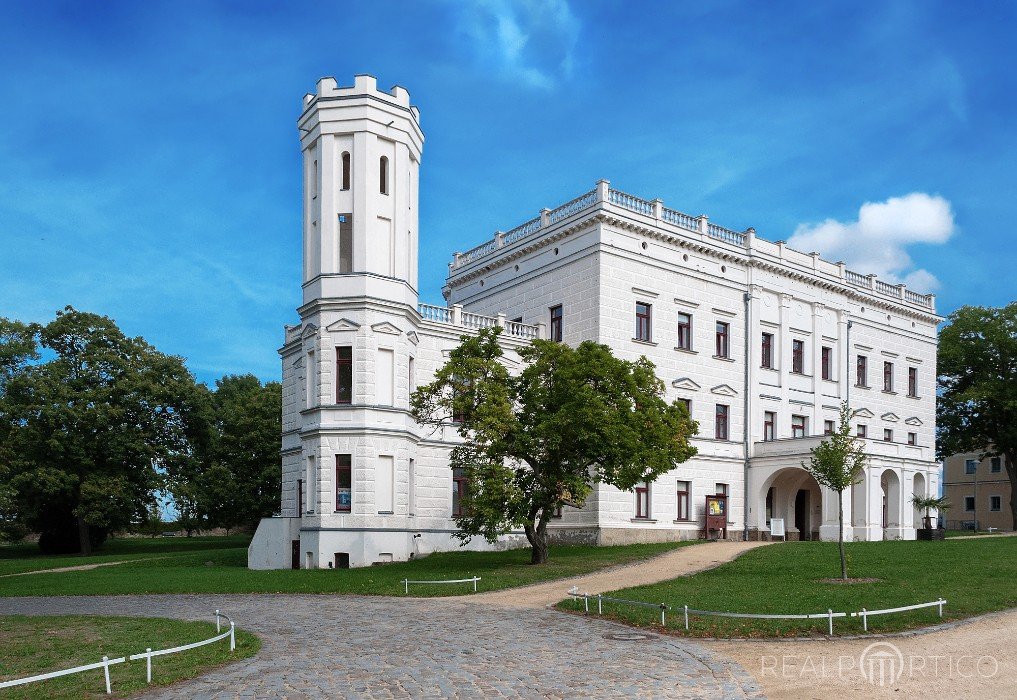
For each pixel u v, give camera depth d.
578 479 32.97
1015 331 63.25
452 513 43.19
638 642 17.28
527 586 27.89
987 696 12.66
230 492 62.50
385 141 41.34
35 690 13.68
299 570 35.75
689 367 48.56
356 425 38.56
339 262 40.22
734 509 49.62
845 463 27.81
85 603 26.77
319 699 12.77
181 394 63.47
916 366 62.84
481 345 35.53
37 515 60.25
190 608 24.45
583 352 34.00
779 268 53.25
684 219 49.75
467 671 14.62
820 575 27.19
